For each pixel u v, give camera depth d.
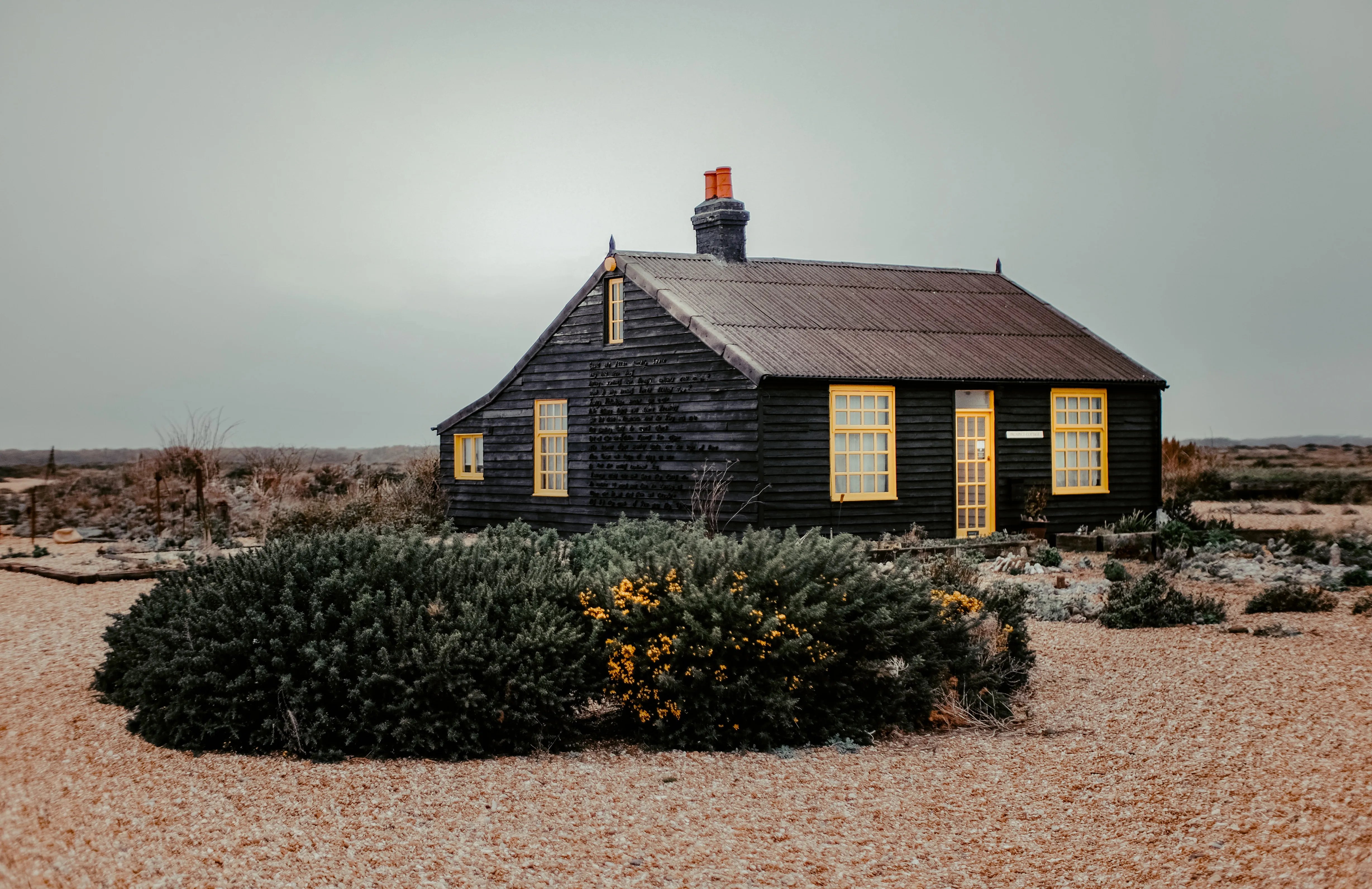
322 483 27.23
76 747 7.67
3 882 5.17
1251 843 5.47
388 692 7.85
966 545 18.09
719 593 8.45
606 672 8.49
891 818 6.36
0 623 12.77
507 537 10.16
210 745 7.76
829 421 18.44
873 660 8.70
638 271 20.41
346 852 5.68
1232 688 9.12
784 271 22.92
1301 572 16.50
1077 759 7.43
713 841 5.98
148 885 5.16
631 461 20.44
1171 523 20.19
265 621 7.93
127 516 25.50
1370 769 6.44
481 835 6.01
